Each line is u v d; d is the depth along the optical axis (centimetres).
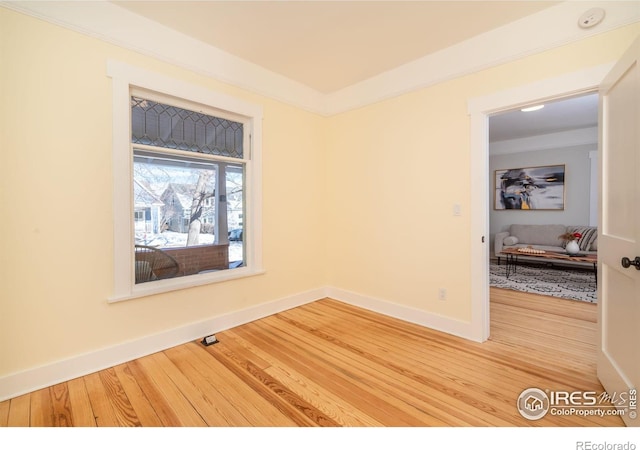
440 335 270
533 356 229
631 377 149
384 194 322
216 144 282
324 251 382
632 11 188
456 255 269
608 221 177
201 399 178
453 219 270
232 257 301
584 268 529
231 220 299
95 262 210
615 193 168
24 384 183
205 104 265
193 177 271
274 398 180
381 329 283
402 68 302
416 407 171
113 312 218
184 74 252
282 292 333
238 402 176
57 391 186
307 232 360
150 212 247
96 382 196
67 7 196
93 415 164
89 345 208
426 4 213
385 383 195
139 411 167
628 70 152
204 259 281
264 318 312
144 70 229
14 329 181
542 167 584
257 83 302
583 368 211
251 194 306
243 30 245
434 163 281
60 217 196
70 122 198
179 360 225
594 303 355
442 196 277
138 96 234
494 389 188
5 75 177
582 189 543
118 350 220
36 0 185
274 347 246
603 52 198
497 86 243
